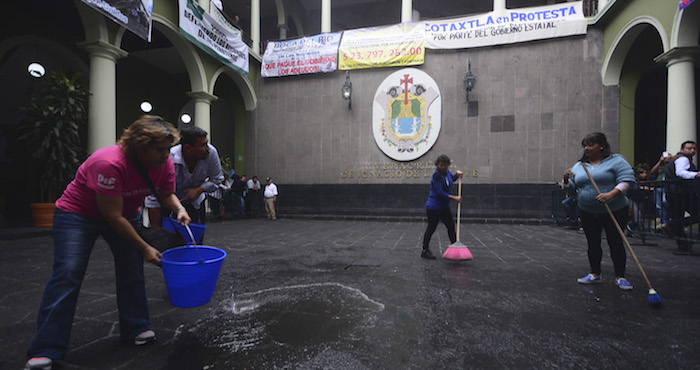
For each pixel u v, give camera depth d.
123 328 2.01
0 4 8.59
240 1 15.59
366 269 3.92
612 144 9.99
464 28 10.95
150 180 1.85
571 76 10.33
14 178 10.20
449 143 11.10
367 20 16.30
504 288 3.16
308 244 5.85
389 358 1.82
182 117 14.81
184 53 9.73
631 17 8.87
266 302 2.75
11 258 4.43
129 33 10.71
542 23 10.40
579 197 3.34
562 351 1.92
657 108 12.39
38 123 6.48
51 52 10.05
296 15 15.56
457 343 2.01
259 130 12.77
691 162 5.21
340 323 2.31
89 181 1.67
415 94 11.34
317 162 12.22
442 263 4.26
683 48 7.30
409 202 11.36
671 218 5.32
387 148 11.55
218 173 3.01
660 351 1.92
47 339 1.68
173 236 2.07
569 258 4.61
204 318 2.40
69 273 1.76
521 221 9.91
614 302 2.78
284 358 1.82
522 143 10.60
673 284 3.33
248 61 11.92
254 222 10.34
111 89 7.45
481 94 10.91
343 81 12.04
